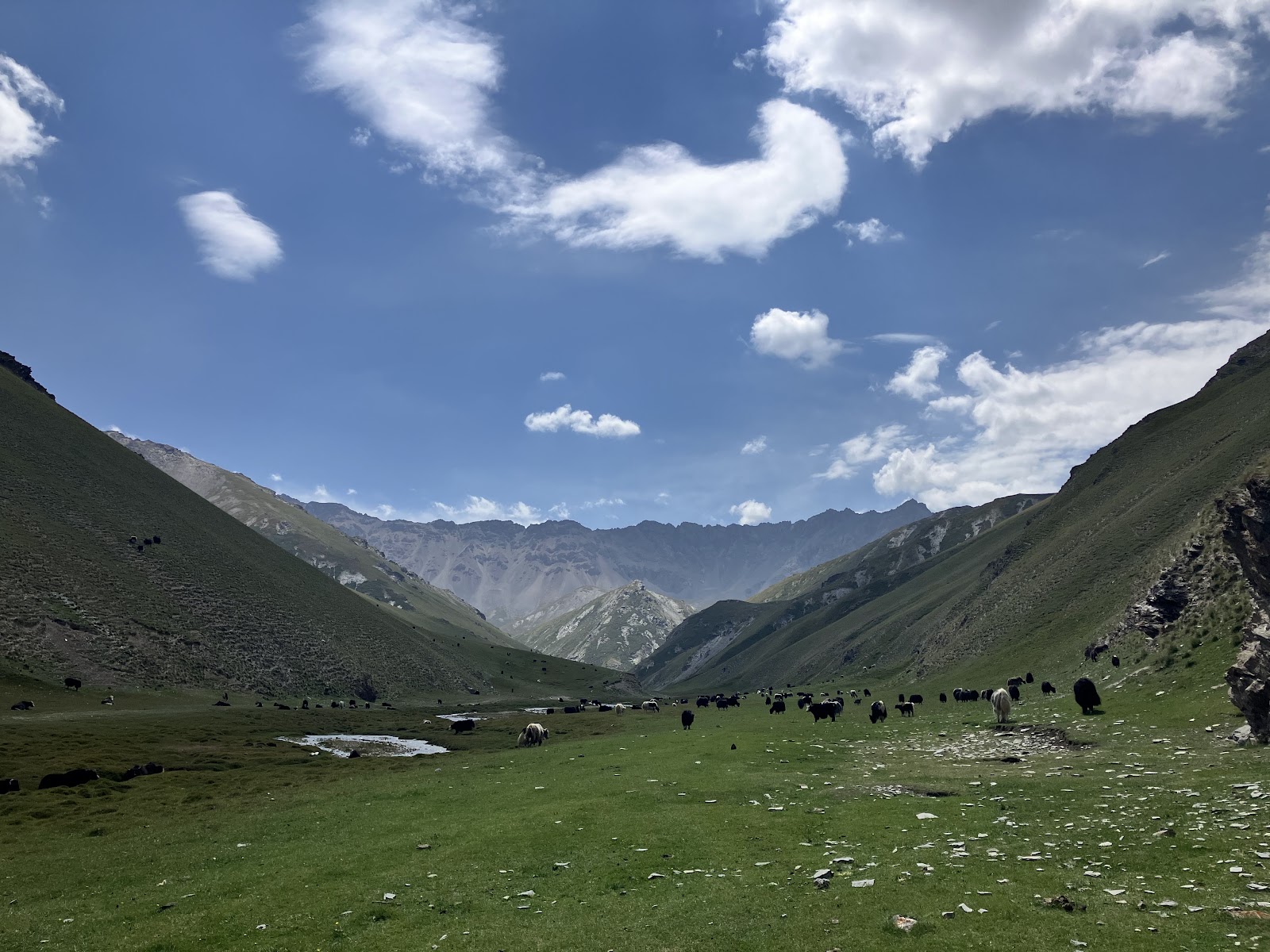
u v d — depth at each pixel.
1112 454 193.62
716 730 65.94
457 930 19.53
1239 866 18.86
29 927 22.66
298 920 21.02
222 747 80.25
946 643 177.50
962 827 25.44
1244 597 63.09
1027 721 57.28
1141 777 31.42
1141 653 75.12
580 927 19.08
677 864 23.89
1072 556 147.25
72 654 126.31
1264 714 36.44
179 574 175.00
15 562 136.75
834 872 21.45
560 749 62.41
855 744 51.69
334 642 199.50
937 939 16.17
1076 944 15.30
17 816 42.31
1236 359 193.00
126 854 31.92
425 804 37.59
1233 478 109.75
